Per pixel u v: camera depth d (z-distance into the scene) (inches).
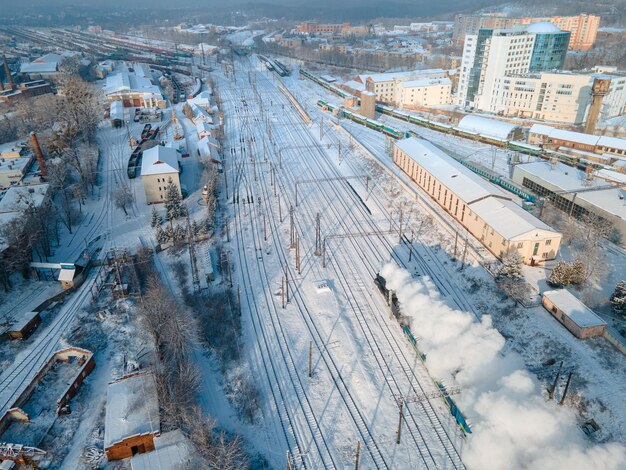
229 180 4918.8
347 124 6624.0
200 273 3334.2
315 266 3373.5
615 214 3257.9
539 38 6589.6
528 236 3019.2
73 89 6540.4
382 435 2108.8
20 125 6510.8
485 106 6884.8
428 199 4165.8
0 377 2440.9
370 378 2397.9
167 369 2368.4
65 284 3154.5
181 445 1966.0
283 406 2273.6
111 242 3762.3
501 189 3993.6
